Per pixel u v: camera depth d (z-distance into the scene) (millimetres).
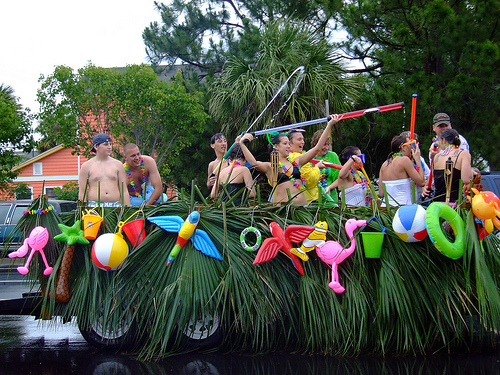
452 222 3898
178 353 4102
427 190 5094
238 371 3660
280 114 9562
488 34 10266
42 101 14414
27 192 20688
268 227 4016
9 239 4164
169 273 3980
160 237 4070
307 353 4066
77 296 4035
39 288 4219
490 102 10672
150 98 14242
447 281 3988
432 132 10367
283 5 13992
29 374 3715
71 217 4223
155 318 3918
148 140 15266
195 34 17531
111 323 3994
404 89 10266
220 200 4227
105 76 14375
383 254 4031
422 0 10805
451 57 10680
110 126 14742
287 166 4703
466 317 4145
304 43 10156
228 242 4020
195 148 15836
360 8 11125
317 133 5938
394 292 3902
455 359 3891
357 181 5320
